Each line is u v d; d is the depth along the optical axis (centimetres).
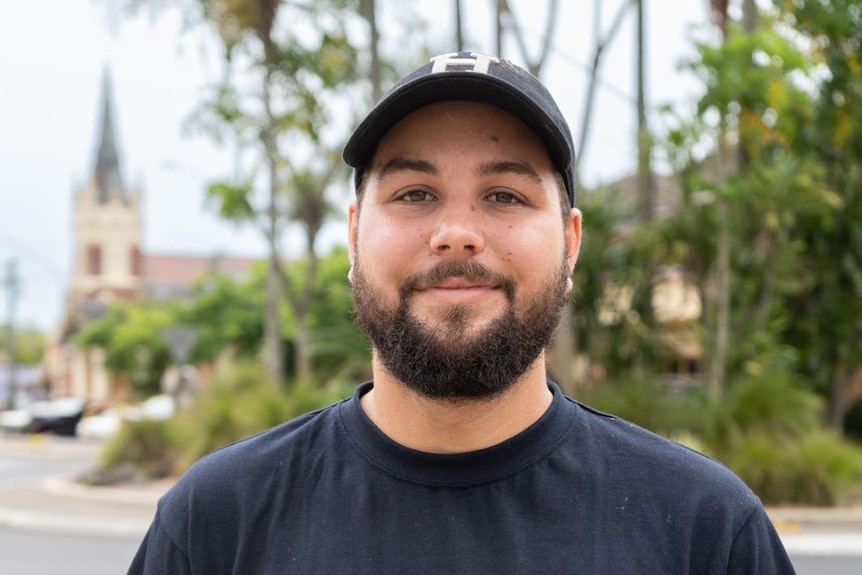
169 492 179
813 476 1048
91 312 6844
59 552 925
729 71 1157
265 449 176
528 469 165
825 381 1584
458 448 166
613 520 162
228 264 9131
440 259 162
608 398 1219
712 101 1182
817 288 1559
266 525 167
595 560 158
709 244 1326
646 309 1438
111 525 1065
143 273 8488
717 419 1159
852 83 1359
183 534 170
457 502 162
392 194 170
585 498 164
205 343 4084
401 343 162
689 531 163
